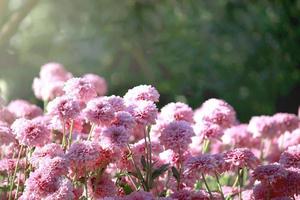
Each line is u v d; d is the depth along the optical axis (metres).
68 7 11.20
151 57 11.33
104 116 3.66
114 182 4.02
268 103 12.18
